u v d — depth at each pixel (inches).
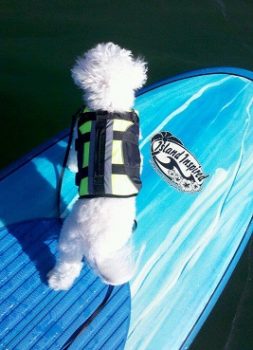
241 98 69.8
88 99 42.9
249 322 68.3
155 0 97.0
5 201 55.5
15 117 77.7
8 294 50.6
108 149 43.0
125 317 53.1
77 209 40.9
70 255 43.8
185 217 60.2
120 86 41.0
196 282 57.5
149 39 91.8
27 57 84.9
